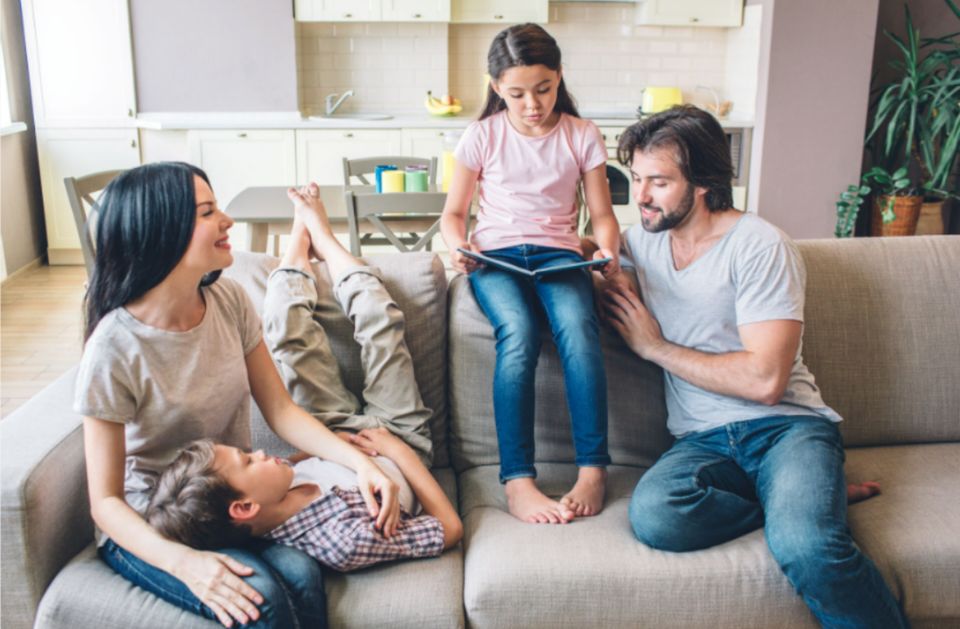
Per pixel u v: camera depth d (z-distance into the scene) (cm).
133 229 157
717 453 193
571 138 228
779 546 167
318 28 609
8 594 158
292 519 168
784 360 186
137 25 566
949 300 223
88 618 154
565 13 623
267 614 148
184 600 153
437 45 618
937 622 176
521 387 195
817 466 176
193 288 166
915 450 215
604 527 181
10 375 400
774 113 559
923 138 537
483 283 214
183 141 582
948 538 176
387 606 161
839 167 568
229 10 569
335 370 208
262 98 583
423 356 216
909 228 548
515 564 167
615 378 214
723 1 592
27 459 161
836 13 545
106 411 158
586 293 206
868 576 162
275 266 223
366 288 209
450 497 201
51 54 562
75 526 171
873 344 219
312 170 576
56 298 518
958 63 578
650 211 196
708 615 166
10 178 552
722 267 194
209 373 172
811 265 221
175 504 157
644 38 631
